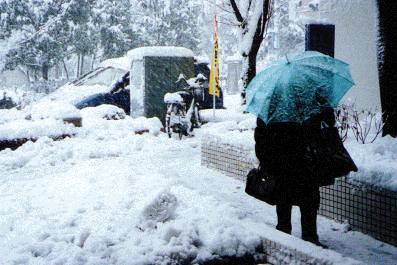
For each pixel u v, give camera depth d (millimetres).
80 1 28922
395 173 4656
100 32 30234
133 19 33625
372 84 11117
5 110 12914
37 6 28734
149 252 4441
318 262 3779
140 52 13469
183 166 8406
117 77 15633
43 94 26391
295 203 4594
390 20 6816
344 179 5172
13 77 33844
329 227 5207
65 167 8547
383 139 6629
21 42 28453
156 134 11914
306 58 4414
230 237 4617
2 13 27547
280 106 4121
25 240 4746
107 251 4422
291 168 4352
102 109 13000
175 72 13656
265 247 4512
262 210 5906
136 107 13766
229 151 7516
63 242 4660
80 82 16141
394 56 6832
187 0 35844
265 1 13219
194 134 12344
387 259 4332
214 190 6711
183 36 35344
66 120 10773
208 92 15227
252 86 4426
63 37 29312
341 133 7188
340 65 4430
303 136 4270
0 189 6949
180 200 5824
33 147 9414
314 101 4137
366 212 4918
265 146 4332
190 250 4477
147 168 8164
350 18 11633
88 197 6270
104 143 10289
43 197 6426
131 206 5848
